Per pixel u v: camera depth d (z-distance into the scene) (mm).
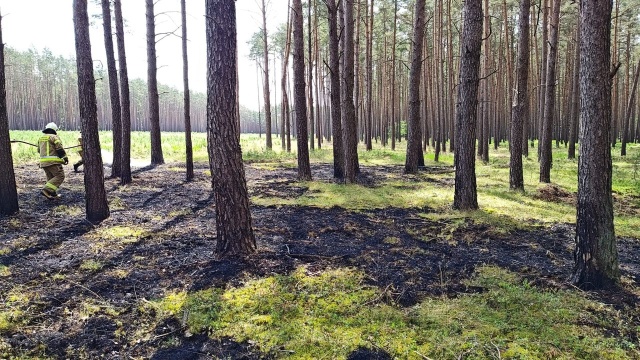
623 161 20359
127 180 12062
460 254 5930
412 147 14680
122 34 12500
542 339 3512
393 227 7383
